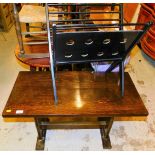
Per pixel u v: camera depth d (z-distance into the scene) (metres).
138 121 1.72
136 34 0.98
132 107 1.27
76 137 1.58
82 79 1.50
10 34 3.13
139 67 2.42
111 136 1.59
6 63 2.42
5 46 2.79
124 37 1.00
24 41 1.91
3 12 2.98
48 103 1.27
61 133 1.60
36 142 1.52
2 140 1.52
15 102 1.27
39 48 1.87
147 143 1.55
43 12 1.71
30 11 1.69
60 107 1.25
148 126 1.68
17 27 1.52
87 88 1.41
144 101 1.92
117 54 1.18
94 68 1.66
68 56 1.13
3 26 3.15
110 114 1.22
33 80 1.46
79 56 1.14
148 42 2.31
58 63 1.21
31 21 1.61
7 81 2.12
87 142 1.54
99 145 1.52
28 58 1.74
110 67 1.48
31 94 1.33
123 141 1.55
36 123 1.37
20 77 1.49
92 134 1.60
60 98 1.31
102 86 1.44
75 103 1.28
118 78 1.52
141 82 2.17
